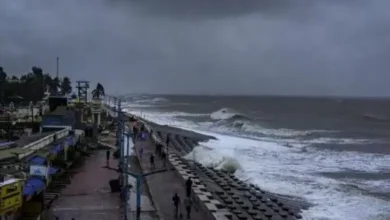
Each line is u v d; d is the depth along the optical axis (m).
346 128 122.94
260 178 48.84
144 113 167.62
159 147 57.88
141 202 34.47
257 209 34.44
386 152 74.38
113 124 84.69
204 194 35.62
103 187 38.44
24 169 29.06
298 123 136.25
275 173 52.00
